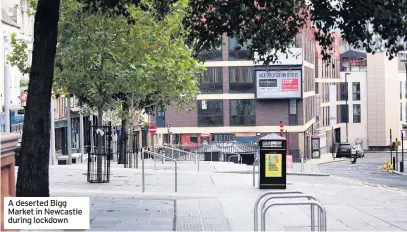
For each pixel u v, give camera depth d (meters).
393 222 16.23
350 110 100.44
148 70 25.69
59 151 59.84
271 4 16.39
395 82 100.94
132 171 31.64
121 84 24.11
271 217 16.83
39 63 14.02
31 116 13.96
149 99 42.62
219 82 64.38
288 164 33.03
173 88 32.03
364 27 16.25
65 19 22.62
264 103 64.38
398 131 101.19
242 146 55.44
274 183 24.11
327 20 16.45
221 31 17.17
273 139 24.14
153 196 20.92
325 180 35.75
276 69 63.47
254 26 17.00
